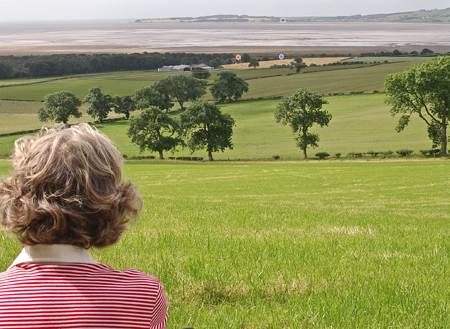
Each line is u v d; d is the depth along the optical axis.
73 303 1.28
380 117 111.44
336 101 134.50
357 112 119.00
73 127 1.54
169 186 46.09
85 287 1.32
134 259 5.52
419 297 4.35
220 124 77.06
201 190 42.81
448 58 62.16
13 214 1.33
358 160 66.00
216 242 7.11
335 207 27.45
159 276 4.67
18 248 6.12
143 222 10.50
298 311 3.83
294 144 93.69
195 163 72.75
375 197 36.00
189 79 145.88
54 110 120.75
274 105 138.00
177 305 4.00
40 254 1.39
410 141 87.19
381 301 4.18
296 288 4.48
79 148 1.44
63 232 1.37
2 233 7.31
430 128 66.38
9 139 104.19
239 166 64.19
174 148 80.88
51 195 1.34
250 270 5.06
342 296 4.22
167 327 3.46
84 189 1.38
